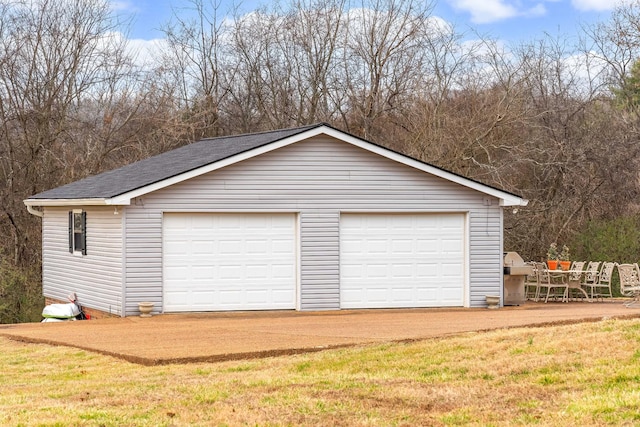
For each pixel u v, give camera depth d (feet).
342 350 47.60
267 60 125.70
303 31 123.75
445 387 36.55
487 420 31.07
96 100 113.60
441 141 107.76
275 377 40.22
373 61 118.83
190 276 67.51
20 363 47.73
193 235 67.62
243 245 68.64
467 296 72.59
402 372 40.50
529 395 34.40
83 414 32.91
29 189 104.63
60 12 109.40
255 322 61.57
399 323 59.31
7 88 104.47
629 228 99.71
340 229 70.54
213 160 66.90
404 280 71.82
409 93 116.88
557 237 103.96
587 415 30.63
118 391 37.93
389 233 71.67
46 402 35.96
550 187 106.73
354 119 120.78
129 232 65.92
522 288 75.41
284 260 69.41
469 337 49.21
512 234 104.27
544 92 111.45
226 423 31.27
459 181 72.23
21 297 90.94
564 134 106.11
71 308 72.38
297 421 31.48
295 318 64.34
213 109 122.01
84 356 48.83
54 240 81.82
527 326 54.85
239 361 45.98
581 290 81.82
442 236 72.64
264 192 68.64
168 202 66.69
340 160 70.18
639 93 115.65
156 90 119.96
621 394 32.99
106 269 69.00
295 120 124.47
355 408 33.24
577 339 43.96
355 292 70.90
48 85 106.73
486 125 108.06
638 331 44.55
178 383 39.47
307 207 69.51
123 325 60.54
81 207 74.08
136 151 114.62
